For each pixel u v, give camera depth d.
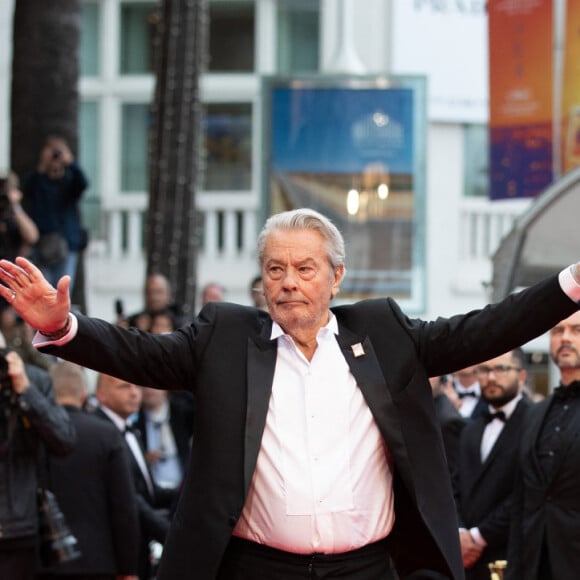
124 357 9.42
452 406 17.91
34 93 30.22
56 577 16.66
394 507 9.76
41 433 15.52
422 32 43.31
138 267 48.12
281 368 9.66
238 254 47.91
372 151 31.89
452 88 43.91
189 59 27.91
